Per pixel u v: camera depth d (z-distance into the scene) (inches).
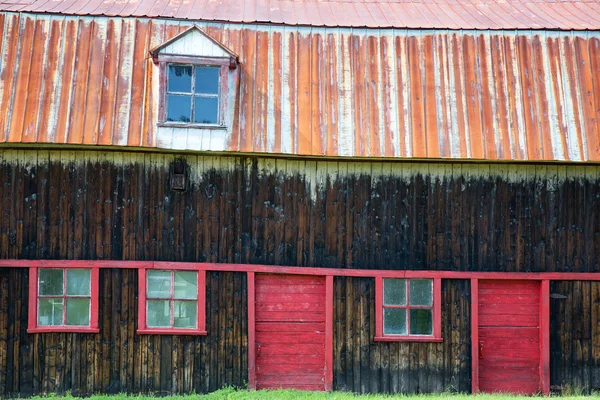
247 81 557.0
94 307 544.4
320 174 562.9
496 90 563.5
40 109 530.9
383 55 573.0
